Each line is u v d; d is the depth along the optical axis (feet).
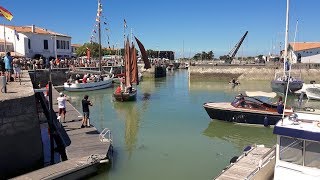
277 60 270.67
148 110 113.39
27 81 83.51
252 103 85.66
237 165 47.60
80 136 62.34
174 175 51.98
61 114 74.74
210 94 160.15
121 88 134.62
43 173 44.62
